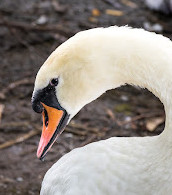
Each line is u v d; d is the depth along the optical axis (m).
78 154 4.66
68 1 12.31
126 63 4.16
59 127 4.80
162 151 4.30
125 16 11.90
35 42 10.88
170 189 4.24
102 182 4.42
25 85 9.76
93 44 4.34
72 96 4.62
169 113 4.05
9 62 10.36
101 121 8.97
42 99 4.70
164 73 4.01
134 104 9.40
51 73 4.56
